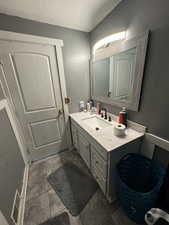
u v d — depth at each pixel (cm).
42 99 166
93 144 117
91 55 180
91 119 176
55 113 182
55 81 167
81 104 198
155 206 100
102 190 122
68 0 106
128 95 122
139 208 88
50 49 151
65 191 130
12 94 144
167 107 90
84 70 187
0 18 119
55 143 197
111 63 138
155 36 87
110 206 112
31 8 115
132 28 104
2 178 89
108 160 97
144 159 108
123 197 96
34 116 167
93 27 159
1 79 132
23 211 110
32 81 152
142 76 102
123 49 117
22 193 123
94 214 106
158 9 81
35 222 102
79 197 122
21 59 138
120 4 111
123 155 105
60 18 135
